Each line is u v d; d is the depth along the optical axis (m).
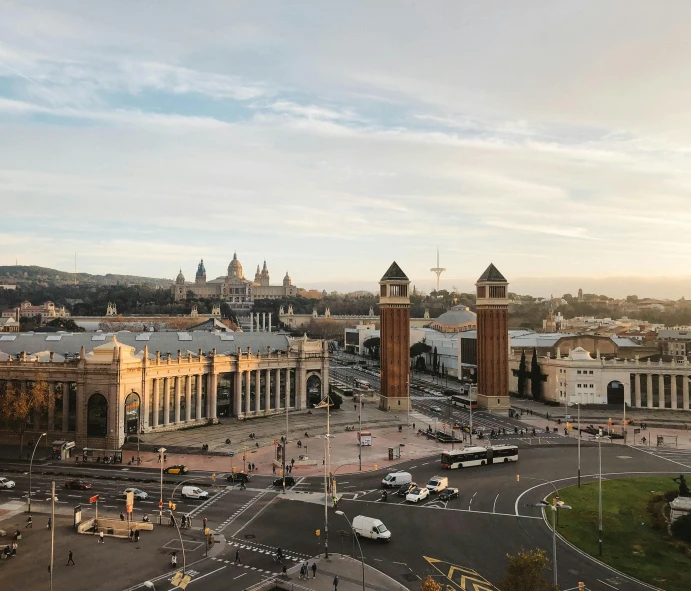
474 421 182.75
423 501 101.12
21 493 104.31
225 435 156.25
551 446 146.62
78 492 105.31
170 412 163.25
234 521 91.19
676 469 124.12
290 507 97.94
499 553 78.94
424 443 149.62
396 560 76.44
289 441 150.88
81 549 80.25
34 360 150.88
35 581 70.38
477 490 107.75
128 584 69.56
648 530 88.25
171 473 117.75
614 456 136.12
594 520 91.88
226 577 71.44
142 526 87.06
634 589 69.38
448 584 69.38
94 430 141.75
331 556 77.75
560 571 73.88
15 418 136.50
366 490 108.00
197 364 170.75
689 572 74.06
